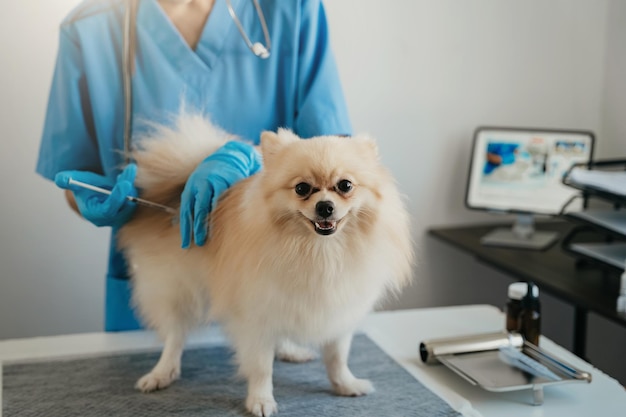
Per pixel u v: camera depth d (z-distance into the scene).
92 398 1.16
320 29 1.56
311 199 0.97
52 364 1.30
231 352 1.36
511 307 1.35
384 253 1.06
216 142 1.28
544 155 2.42
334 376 1.17
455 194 2.62
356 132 2.46
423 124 2.53
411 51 2.45
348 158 1.02
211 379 1.24
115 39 1.47
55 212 2.26
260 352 1.10
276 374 1.27
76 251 2.30
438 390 1.17
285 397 1.16
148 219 1.25
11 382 1.22
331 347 1.16
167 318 1.24
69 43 1.45
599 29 2.61
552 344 1.41
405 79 2.47
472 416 1.08
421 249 2.63
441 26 2.46
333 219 0.97
